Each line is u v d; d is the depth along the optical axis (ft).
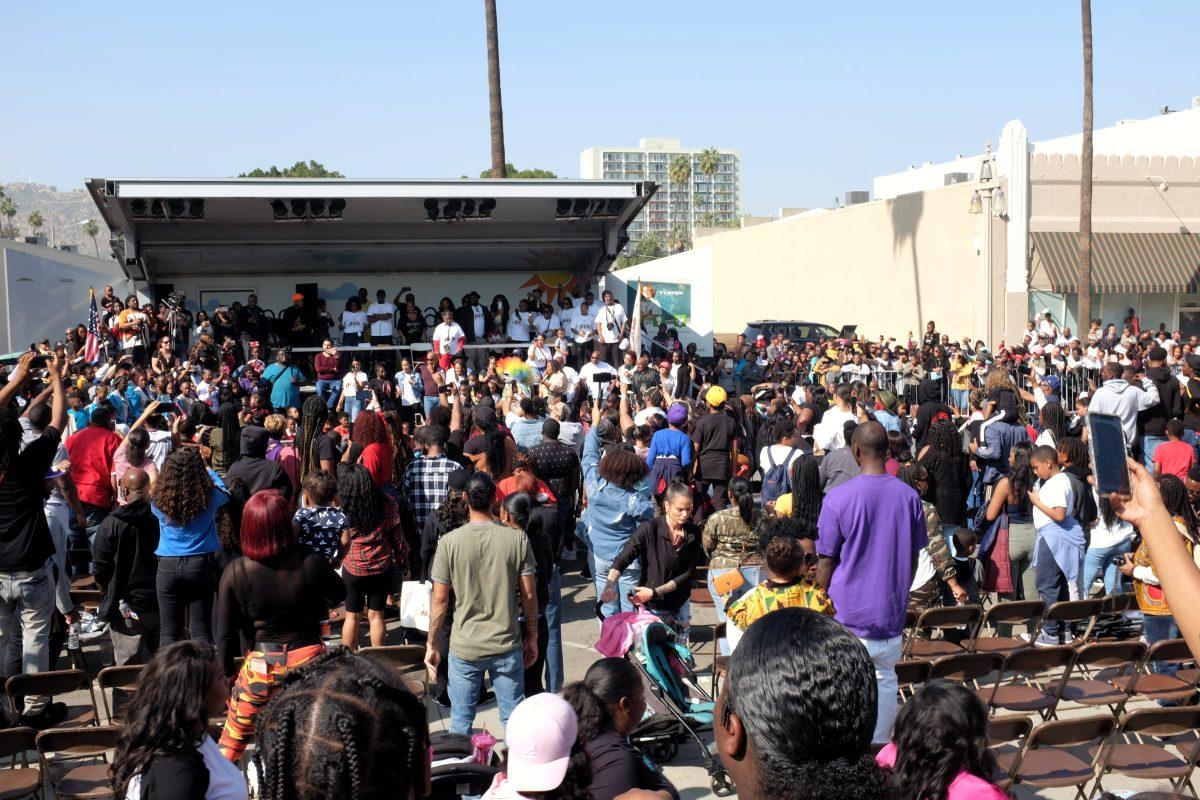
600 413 41.75
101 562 22.88
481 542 18.15
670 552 22.61
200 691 10.21
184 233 65.92
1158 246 99.40
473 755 14.58
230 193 54.75
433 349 64.23
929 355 76.79
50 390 25.49
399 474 30.19
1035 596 28.14
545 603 21.31
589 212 65.36
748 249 145.07
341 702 6.60
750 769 6.40
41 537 20.71
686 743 21.18
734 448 35.04
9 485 20.22
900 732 9.94
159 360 54.85
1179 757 19.57
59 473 23.86
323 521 20.48
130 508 23.02
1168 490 22.31
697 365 69.56
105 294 62.95
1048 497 26.37
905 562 16.94
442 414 33.42
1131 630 26.48
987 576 28.17
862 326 119.75
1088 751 21.15
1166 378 39.37
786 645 6.25
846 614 16.98
